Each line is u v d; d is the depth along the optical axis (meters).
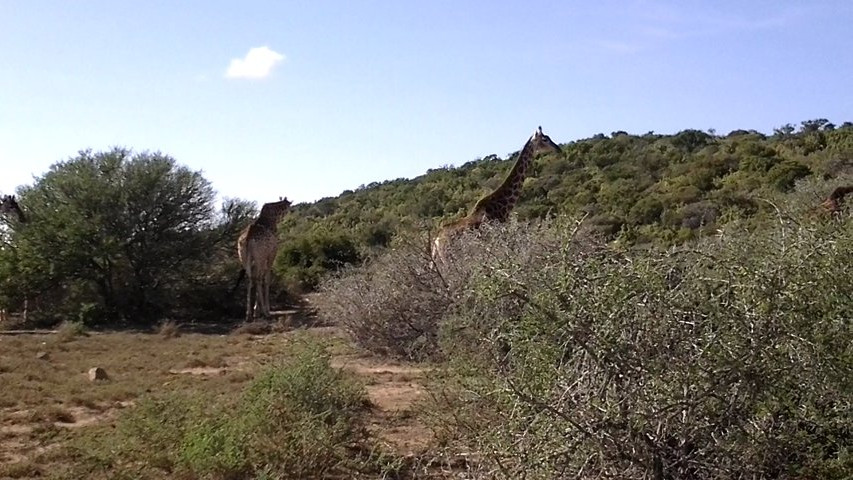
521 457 4.12
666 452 3.96
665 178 27.77
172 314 17.64
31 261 16.53
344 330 11.36
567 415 3.96
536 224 9.62
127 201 17.19
